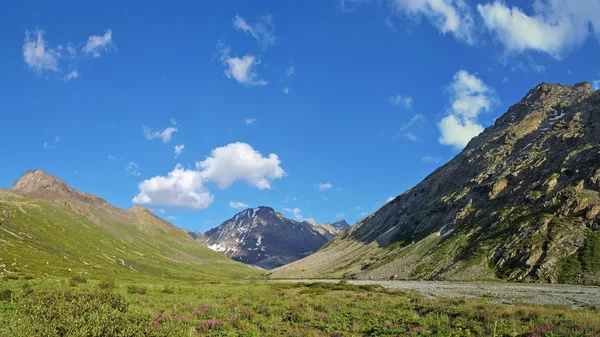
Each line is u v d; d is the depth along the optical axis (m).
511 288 83.38
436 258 155.88
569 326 27.67
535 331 26.28
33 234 173.00
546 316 31.95
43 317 22.36
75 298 27.80
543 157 188.12
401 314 35.97
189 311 35.84
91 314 22.19
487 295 64.81
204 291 57.59
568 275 105.31
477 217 179.88
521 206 159.75
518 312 34.31
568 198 139.38
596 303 50.34
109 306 25.28
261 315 36.41
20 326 20.97
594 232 119.31
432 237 188.12
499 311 34.66
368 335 28.42
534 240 126.12
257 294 57.47
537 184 169.12
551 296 61.47
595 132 179.25
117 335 20.67
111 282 55.75
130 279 108.38
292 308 39.91
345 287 82.75
